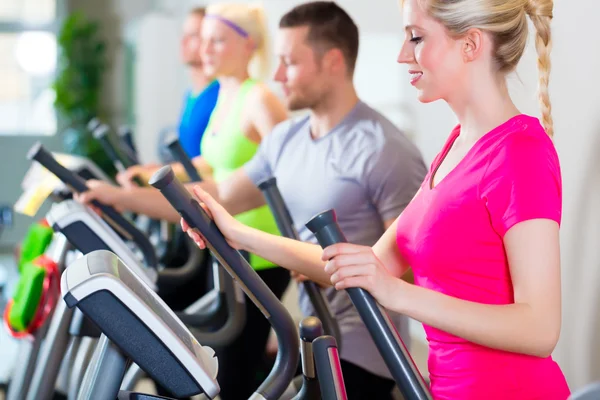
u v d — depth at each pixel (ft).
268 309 5.75
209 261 12.27
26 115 31.91
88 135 29.04
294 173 8.50
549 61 5.90
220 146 12.03
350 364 7.87
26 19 31.86
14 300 8.62
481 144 5.34
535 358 5.33
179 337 4.50
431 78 5.46
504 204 5.09
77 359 8.49
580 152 7.79
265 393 5.63
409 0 5.44
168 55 26.99
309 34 8.27
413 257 5.73
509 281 5.27
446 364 5.55
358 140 8.08
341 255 4.83
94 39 30.78
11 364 9.16
